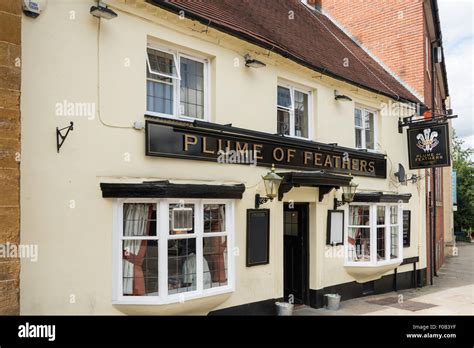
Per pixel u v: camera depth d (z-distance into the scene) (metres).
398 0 13.27
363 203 9.69
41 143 4.83
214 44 6.86
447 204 24.05
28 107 4.75
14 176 4.30
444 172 23.95
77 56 5.16
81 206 5.13
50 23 4.96
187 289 6.02
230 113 7.05
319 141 8.89
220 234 6.50
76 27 5.17
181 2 6.59
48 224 4.84
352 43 13.80
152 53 6.21
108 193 5.31
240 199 6.82
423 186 12.50
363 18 14.18
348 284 9.52
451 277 14.05
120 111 5.55
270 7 10.45
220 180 6.75
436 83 17.77
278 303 7.50
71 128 5.00
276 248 7.63
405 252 11.49
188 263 6.06
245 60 7.34
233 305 6.79
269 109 7.79
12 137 4.29
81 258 5.10
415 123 11.48
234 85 7.16
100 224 5.30
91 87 5.27
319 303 8.52
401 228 10.77
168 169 6.06
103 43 5.41
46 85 4.89
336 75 8.96
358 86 9.70
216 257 6.55
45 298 4.79
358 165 9.89
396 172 11.29
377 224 10.02
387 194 10.01
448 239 23.62
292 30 10.02
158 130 5.92
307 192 8.35
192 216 6.10
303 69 8.41
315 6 14.70
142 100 5.81
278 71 8.05
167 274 5.66
